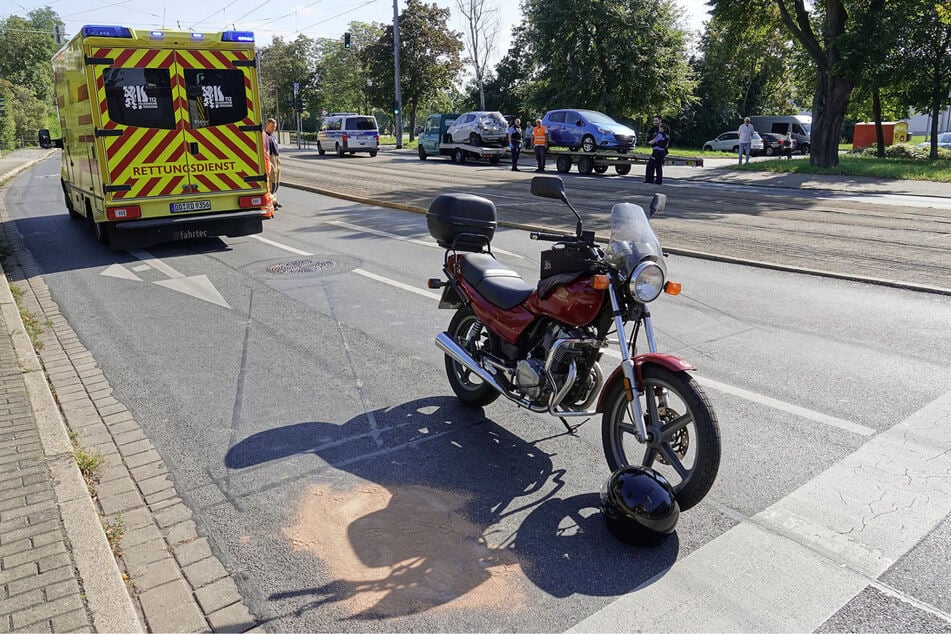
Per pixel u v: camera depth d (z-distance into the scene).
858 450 4.43
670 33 43.53
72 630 2.85
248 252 10.83
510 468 4.33
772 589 3.19
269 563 3.40
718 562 3.39
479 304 4.78
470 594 3.18
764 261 9.45
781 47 39.03
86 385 5.69
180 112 10.68
